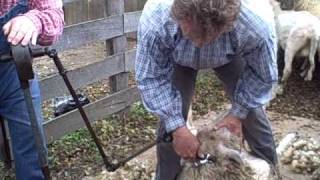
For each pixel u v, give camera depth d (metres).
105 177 3.56
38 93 2.33
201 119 4.75
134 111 4.70
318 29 5.48
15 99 2.30
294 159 3.71
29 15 2.11
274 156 2.88
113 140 4.25
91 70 4.20
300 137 4.27
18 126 2.33
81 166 3.81
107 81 5.66
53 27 2.18
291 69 5.65
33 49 2.17
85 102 4.08
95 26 4.14
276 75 2.33
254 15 2.14
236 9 1.84
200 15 1.79
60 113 4.00
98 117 4.33
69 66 6.35
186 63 2.43
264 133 2.79
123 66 4.54
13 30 2.00
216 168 2.10
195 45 2.12
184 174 2.23
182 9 1.82
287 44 5.54
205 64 2.41
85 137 4.18
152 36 2.19
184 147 2.22
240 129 2.41
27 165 2.36
